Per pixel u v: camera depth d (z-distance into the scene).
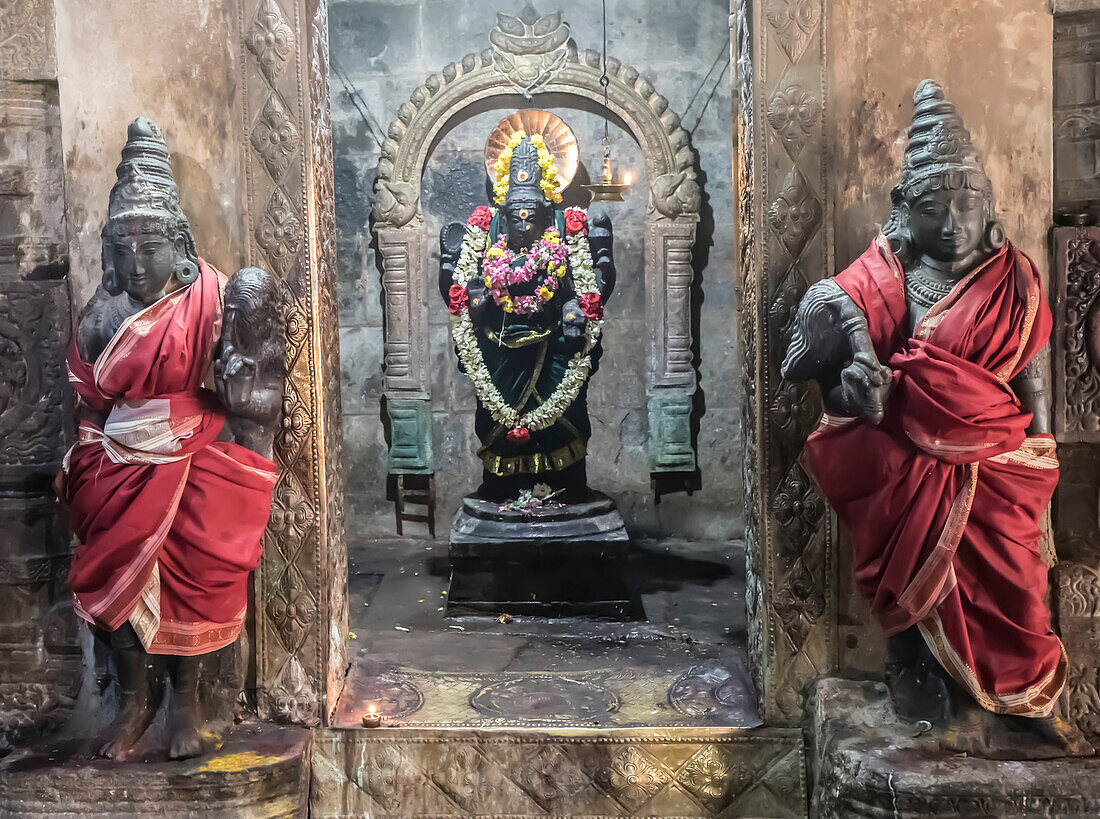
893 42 2.69
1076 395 2.67
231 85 2.78
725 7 4.83
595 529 4.32
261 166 2.80
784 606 2.85
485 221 4.61
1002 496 2.44
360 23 4.91
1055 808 2.30
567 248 4.52
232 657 2.82
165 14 2.75
